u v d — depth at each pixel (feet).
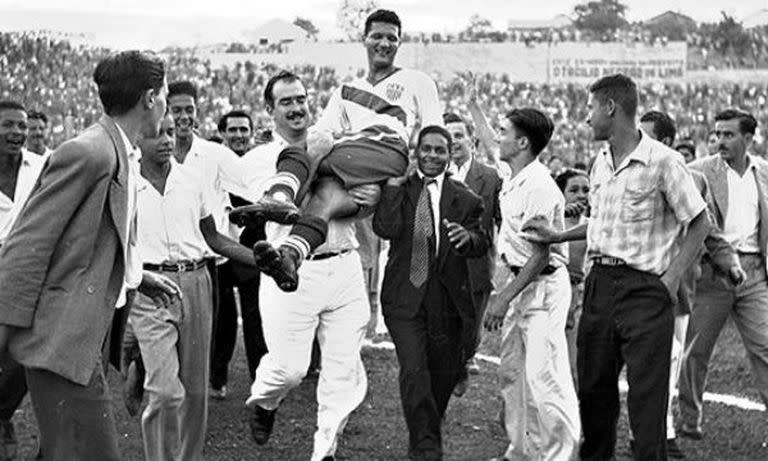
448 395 23.76
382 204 23.32
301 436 28.12
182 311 23.29
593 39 80.84
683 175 22.84
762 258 28.37
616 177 23.26
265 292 24.68
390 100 25.64
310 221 22.11
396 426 29.27
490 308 23.70
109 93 17.31
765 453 27.63
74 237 16.51
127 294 18.62
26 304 16.24
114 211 16.76
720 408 31.83
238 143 34.12
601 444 24.35
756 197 28.45
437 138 23.21
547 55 77.51
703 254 27.14
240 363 35.73
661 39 80.94
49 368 16.33
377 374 34.83
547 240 23.53
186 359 23.50
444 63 77.56
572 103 75.61
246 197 25.14
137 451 26.53
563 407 24.13
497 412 30.89
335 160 23.53
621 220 23.20
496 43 77.56
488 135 33.30
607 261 23.38
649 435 23.00
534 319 24.26
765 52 80.79
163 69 17.79
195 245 23.65
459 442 28.09
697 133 75.61
